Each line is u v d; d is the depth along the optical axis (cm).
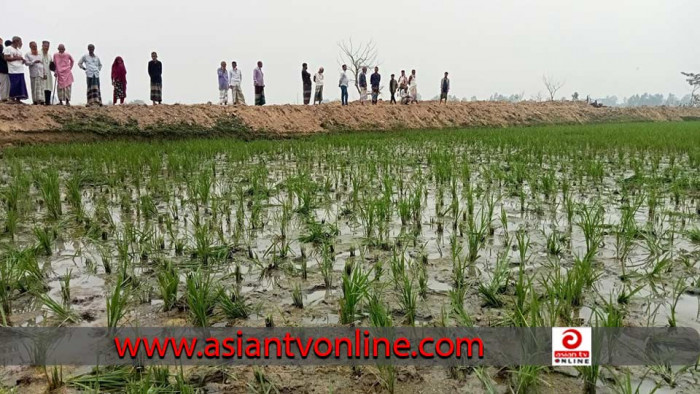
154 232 570
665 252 495
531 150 1361
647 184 836
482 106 3119
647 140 1605
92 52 1702
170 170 1054
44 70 1614
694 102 6419
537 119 3272
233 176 985
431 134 2139
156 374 281
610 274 439
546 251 504
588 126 2927
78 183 872
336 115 2341
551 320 305
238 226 609
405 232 574
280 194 814
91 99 1722
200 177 881
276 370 297
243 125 1983
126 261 462
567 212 652
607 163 1143
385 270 459
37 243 543
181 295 404
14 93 1523
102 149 1343
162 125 1798
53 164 1141
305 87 2320
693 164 1094
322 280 437
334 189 853
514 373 281
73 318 363
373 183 905
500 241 541
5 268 435
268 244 542
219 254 483
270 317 351
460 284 411
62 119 1600
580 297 378
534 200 732
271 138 1989
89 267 473
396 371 293
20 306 390
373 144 1638
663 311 364
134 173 966
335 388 280
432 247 526
